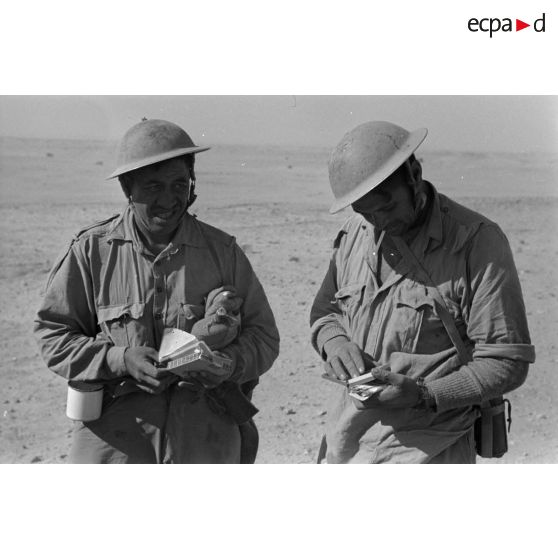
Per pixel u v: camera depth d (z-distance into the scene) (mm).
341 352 4379
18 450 6516
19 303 8758
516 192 11031
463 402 4168
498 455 4516
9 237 9898
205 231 4504
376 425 4473
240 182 10969
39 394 7465
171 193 4270
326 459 4820
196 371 4242
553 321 8539
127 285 4367
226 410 4449
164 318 4340
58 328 4391
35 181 11023
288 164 11516
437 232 4238
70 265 4398
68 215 10438
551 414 7156
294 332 8141
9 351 8070
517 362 4180
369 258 4410
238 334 4484
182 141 4332
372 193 4164
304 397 7207
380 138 4223
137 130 4340
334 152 4289
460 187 11094
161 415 4406
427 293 4250
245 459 4773
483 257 4188
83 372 4316
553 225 10328
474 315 4195
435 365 4266
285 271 9156
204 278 4406
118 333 4344
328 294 4691
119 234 4414
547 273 9406
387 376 4160
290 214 10547
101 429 4449
